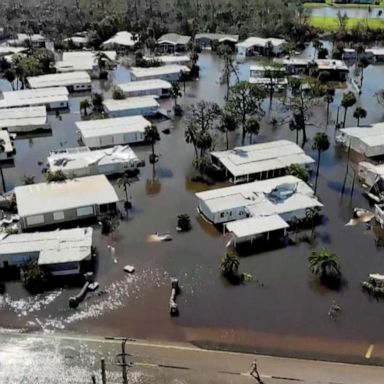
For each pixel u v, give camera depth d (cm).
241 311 5034
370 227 6394
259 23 16238
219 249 5962
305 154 8038
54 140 8906
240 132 9144
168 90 11069
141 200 6975
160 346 4612
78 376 4294
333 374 4344
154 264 5700
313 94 9856
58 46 14738
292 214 6412
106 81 12238
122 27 16125
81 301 5144
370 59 13938
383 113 10150
